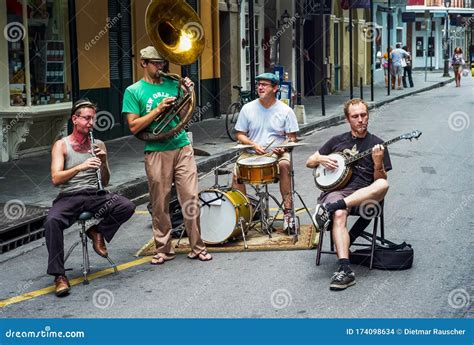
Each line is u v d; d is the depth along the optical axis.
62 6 13.90
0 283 7.08
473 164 13.08
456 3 54.16
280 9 26.80
